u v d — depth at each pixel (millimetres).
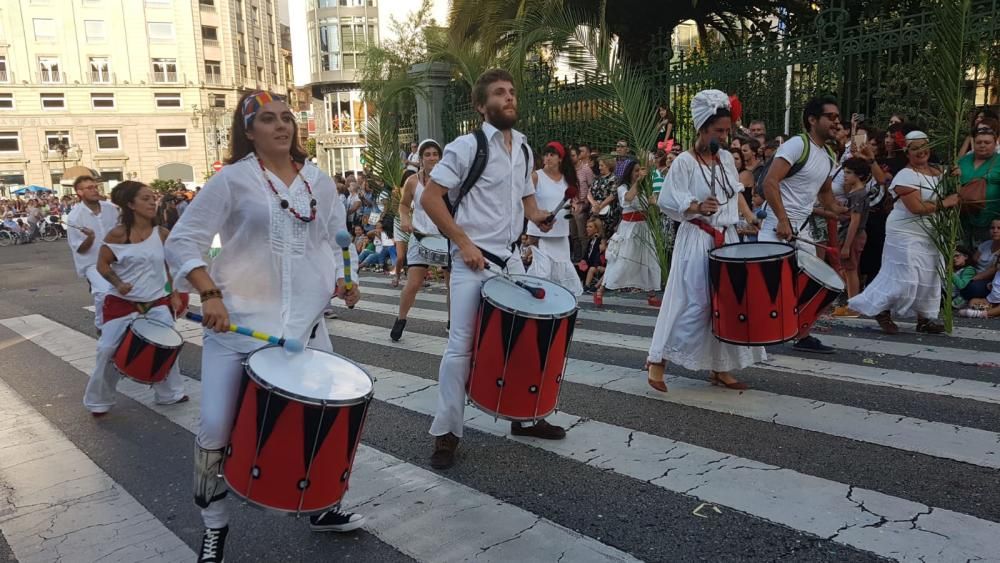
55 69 55688
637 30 16172
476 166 3658
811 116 5402
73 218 6344
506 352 3504
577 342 6613
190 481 3967
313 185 2926
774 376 5168
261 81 66750
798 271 4512
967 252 7438
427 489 3590
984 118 7129
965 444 3764
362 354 6652
